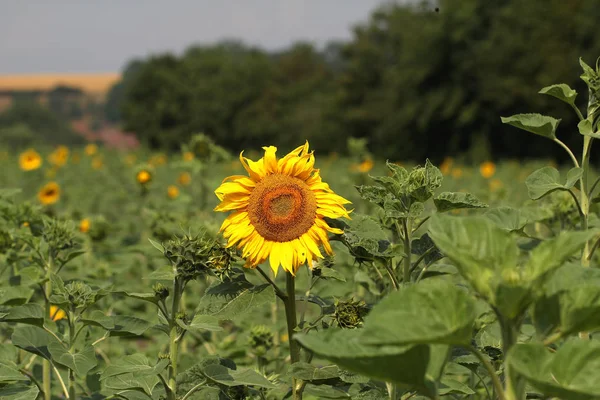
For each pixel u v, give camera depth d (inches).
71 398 125.4
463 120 1971.0
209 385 121.1
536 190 131.8
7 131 3085.6
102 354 214.2
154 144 3196.4
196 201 401.1
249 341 184.9
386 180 121.3
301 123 2854.3
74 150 1350.9
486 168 674.8
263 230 118.7
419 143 2174.0
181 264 115.2
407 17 2501.2
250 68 3201.3
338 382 118.6
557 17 1961.1
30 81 6205.7
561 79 1849.2
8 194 196.5
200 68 3297.2
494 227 72.6
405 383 74.7
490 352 123.0
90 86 6387.8
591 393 65.3
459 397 149.2
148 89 3201.3
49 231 168.6
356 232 125.2
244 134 3024.1
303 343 73.5
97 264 258.4
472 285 71.5
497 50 1946.4
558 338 72.2
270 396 150.1
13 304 144.7
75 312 128.9
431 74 2087.8
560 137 1888.5
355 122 2353.6
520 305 70.4
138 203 461.4
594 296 69.6
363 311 122.8
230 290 119.9
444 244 71.8
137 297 117.8
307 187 120.6
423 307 69.4
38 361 176.9
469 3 2058.3
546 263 69.7
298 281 221.5
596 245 129.9
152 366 112.6
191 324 112.9
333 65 5319.9
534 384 67.7
